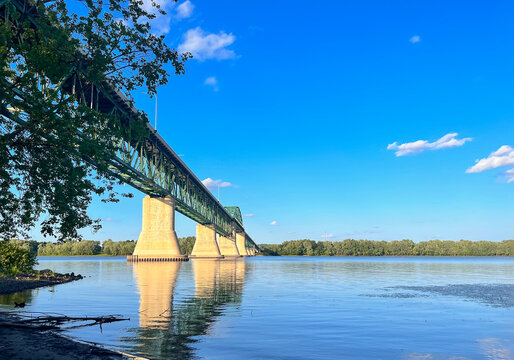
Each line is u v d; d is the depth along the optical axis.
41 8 16.55
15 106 15.48
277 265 103.88
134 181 79.38
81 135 16.73
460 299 26.64
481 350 12.61
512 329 16.05
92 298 24.56
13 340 11.50
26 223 16.39
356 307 22.11
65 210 16.56
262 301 24.12
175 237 103.50
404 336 14.52
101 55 16.47
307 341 13.41
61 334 13.29
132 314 18.25
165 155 84.94
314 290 32.03
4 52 14.77
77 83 30.64
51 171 16.50
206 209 144.88
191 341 12.91
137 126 18.50
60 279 39.94
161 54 18.00
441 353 12.20
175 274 53.72
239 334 14.21
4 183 15.65
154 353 11.34
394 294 29.52
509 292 31.48
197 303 22.58
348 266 98.75
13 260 40.16
